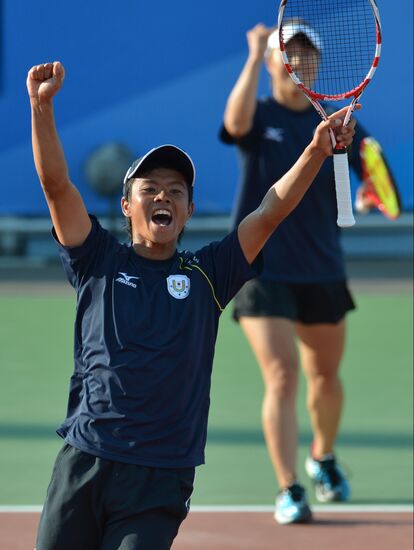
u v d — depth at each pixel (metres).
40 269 68.44
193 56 63.91
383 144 62.28
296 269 23.83
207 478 26.56
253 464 27.78
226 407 33.84
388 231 69.50
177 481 14.72
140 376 14.66
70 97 64.31
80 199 15.11
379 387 36.84
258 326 23.47
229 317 51.06
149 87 64.12
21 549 21.16
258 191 24.27
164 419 14.70
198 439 15.08
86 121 64.31
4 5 64.19
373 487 25.89
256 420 32.25
